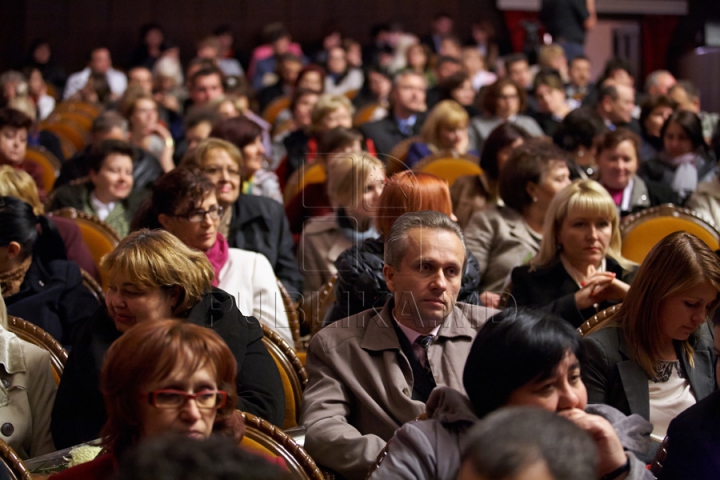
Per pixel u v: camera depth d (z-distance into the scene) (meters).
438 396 2.07
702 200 5.02
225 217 4.27
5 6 14.97
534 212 4.22
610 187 5.09
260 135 5.66
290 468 2.20
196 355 1.90
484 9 15.87
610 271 3.63
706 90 13.61
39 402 2.72
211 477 1.16
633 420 2.11
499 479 1.32
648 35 15.21
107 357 1.93
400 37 13.67
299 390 2.90
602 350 2.69
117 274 2.54
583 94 10.66
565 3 12.62
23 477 2.15
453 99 8.91
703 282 2.59
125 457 1.25
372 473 2.00
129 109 7.07
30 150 6.82
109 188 5.04
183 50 15.67
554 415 1.42
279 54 13.53
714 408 2.22
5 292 3.37
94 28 15.32
